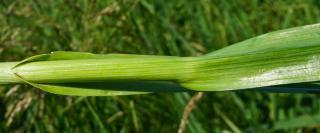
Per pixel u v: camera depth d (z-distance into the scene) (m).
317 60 0.08
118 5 0.23
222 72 0.08
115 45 0.24
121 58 0.08
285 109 0.22
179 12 0.26
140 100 0.22
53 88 0.09
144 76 0.08
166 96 0.22
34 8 0.25
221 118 0.21
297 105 0.22
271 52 0.08
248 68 0.08
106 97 0.22
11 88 0.21
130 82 0.09
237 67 0.08
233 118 0.22
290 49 0.08
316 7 0.25
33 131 0.22
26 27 0.24
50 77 0.08
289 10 0.25
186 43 0.24
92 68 0.08
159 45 0.24
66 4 0.24
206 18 0.25
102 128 0.21
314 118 0.20
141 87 0.09
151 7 0.25
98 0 0.25
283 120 0.20
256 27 0.24
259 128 0.21
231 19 0.24
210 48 0.24
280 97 0.22
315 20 0.24
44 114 0.21
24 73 0.08
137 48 0.23
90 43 0.22
